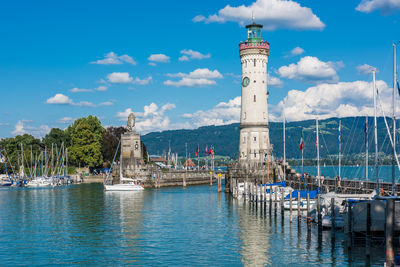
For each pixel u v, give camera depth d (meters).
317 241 58.53
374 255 50.59
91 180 186.88
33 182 161.00
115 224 73.94
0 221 77.44
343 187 84.19
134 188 138.38
